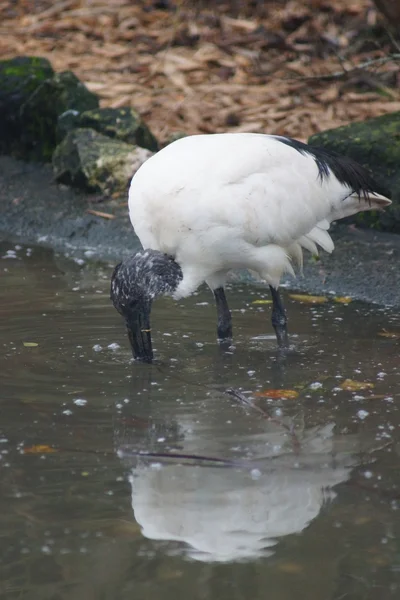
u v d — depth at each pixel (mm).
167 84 19141
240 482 7168
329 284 12594
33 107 17234
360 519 6621
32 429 8117
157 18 21922
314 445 7828
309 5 21203
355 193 10844
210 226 9500
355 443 7852
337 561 6109
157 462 7516
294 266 12336
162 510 6754
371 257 13133
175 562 6156
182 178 9391
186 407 8656
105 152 15977
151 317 11383
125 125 16703
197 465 7469
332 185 10594
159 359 9930
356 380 9297
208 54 20188
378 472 7324
